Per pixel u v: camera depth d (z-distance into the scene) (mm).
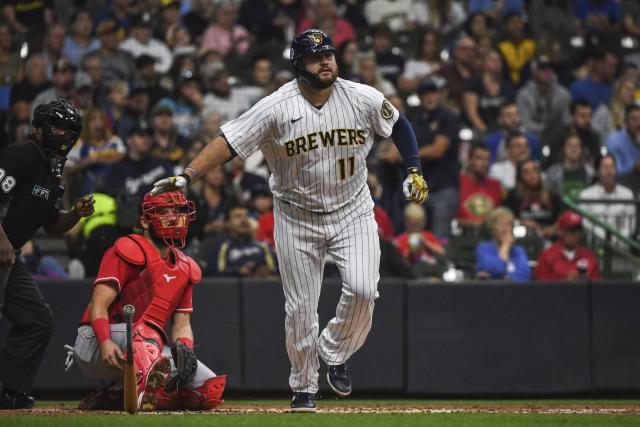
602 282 32531
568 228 34781
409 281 31859
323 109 19422
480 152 40188
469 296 31984
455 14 55719
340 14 53375
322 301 31234
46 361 30391
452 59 51188
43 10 48531
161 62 48375
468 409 22734
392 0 54062
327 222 19906
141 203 20672
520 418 19047
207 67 46000
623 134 46469
